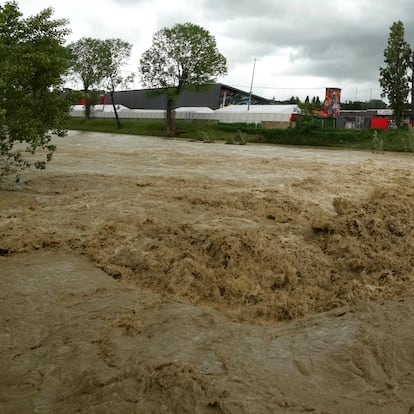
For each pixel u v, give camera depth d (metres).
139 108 96.62
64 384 4.91
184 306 6.84
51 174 17.44
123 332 5.97
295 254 8.73
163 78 63.47
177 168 22.05
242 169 22.52
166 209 12.32
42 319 6.32
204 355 5.39
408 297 6.93
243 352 5.52
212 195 14.38
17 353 5.49
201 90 65.75
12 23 13.23
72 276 7.90
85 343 5.66
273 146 47.84
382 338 5.63
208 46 63.12
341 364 5.22
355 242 8.92
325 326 6.17
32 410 4.48
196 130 61.78
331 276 8.27
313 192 16.23
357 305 6.78
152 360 5.17
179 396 4.45
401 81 57.41
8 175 16.16
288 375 5.01
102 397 4.54
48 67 13.48
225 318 6.66
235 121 67.69
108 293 7.25
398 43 56.78
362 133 50.16
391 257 8.39
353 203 10.37
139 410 4.30
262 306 7.13
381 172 22.98
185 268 8.05
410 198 10.66
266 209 12.80
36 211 11.91
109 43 70.62
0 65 12.33
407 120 66.94
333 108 68.75
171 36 62.09
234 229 10.11
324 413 4.38
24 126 12.95
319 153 38.38
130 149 33.22
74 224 10.77
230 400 4.44
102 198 13.50
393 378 5.00
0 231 10.12
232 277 7.97
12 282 7.54
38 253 9.11
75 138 46.66
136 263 8.54
